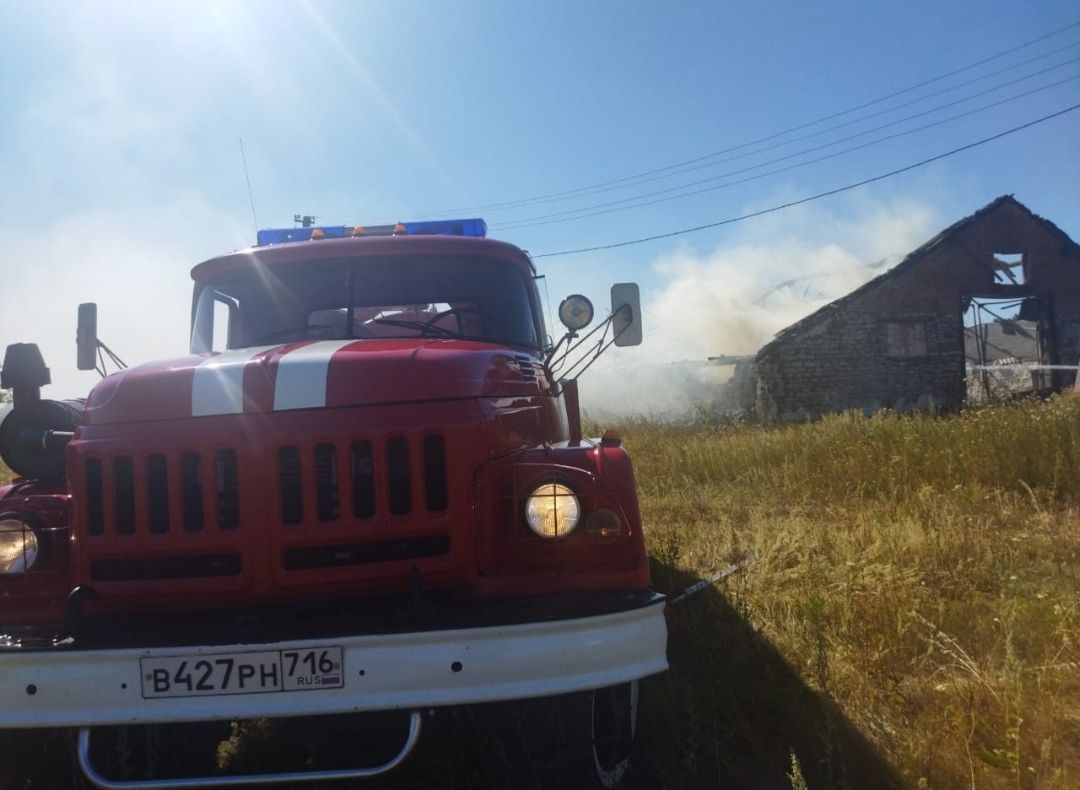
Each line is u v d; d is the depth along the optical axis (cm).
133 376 321
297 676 275
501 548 309
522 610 288
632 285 487
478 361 332
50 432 363
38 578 320
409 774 348
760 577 559
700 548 655
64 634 291
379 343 365
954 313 2230
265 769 359
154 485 300
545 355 482
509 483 313
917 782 327
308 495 294
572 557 307
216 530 296
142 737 348
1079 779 320
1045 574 540
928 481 825
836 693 392
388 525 295
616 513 308
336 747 370
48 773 354
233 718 274
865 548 596
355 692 275
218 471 298
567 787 315
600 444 346
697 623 460
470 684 275
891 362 2173
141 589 298
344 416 301
